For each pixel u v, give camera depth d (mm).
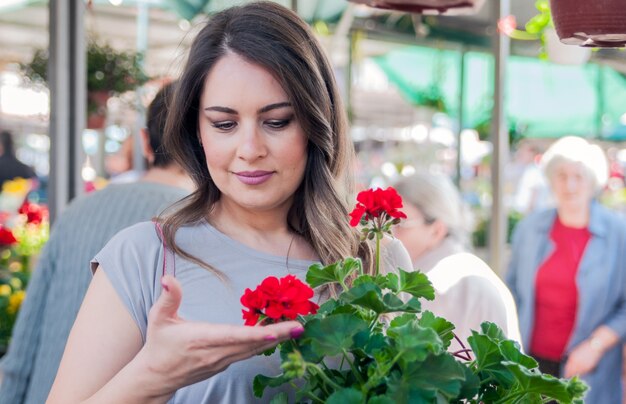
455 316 2301
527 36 3035
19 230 4586
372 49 7574
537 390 1142
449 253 2674
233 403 1334
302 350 1096
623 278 3355
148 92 4129
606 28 1606
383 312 1110
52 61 3529
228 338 1061
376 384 1064
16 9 5066
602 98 7328
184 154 1488
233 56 1349
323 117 1398
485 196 8133
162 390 1136
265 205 1387
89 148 5680
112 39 4574
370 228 1275
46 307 2240
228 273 1424
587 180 3408
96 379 1312
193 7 4535
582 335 3332
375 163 9039
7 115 6793
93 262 1401
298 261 1472
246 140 1340
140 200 2236
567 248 3396
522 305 3469
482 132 7582
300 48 1369
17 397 2227
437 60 7492
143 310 1369
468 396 1140
